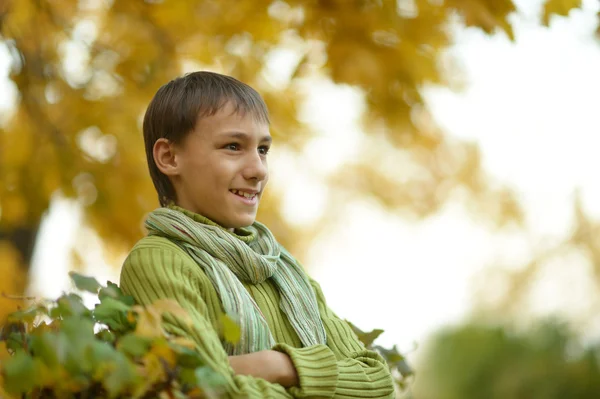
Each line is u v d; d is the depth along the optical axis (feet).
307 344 7.74
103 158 19.22
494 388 34.58
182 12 16.88
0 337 7.18
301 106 20.81
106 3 18.44
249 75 18.39
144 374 6.09
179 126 7.92
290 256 8.37
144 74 18.38
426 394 37.88
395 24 14.83
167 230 7.63
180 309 6.56
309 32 15.43
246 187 7.82
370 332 9.18
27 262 20.79
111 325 6.75
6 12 17.19
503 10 13.87
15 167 18.63
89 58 18.44
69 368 5.82
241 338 7.28
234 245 7.61
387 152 33.06
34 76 18.37
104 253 22.89
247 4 16.58
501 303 45.57
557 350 33.04
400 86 15.60
